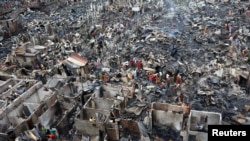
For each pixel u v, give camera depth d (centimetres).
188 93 3173
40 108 2720
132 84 3322
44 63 3934
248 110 2827
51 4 7119
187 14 5962
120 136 2572
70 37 4803
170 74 3519
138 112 2831
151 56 4028
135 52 4234
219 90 3184
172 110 2639
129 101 3033
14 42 4919
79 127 2570
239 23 5188
